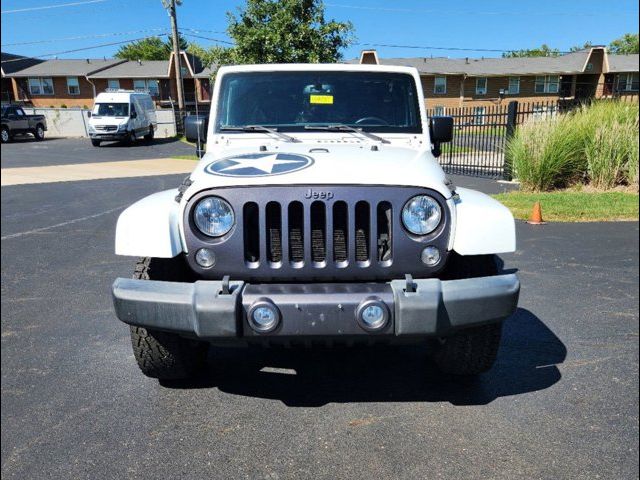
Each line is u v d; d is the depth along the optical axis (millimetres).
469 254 2752
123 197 11227
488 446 2729
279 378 3490
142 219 2738
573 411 3041
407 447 2730
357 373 3551
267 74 4066
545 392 3258
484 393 3264
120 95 27672
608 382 3367
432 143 4125
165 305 2598
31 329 4270
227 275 2738
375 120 3975
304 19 16094
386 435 2840
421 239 2721
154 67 49406
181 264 3057
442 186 2775
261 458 2656
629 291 5082
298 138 3811
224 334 2533
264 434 2859
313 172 2781
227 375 3533
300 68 4070
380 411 3076
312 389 3342
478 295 2596
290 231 2750
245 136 3828
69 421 2975
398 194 2709
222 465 2604
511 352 3822
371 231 2691
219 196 2711
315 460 2637
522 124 11844
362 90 4039
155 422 2975
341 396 3252
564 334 4121
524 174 10898
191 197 2744
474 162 16031
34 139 33656
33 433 2859
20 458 2648
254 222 2768
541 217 8258
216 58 19297
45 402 3170
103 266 6105
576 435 2811
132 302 2645
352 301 2516
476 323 2629
